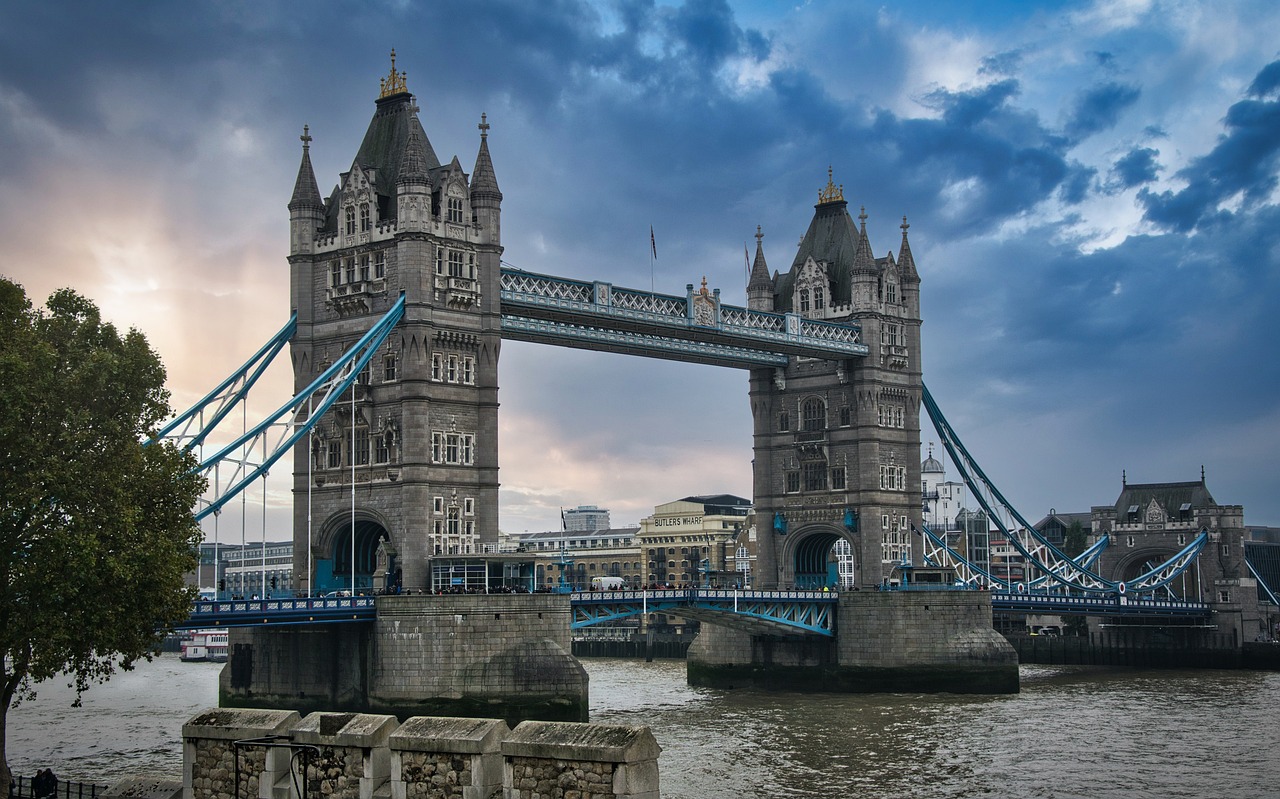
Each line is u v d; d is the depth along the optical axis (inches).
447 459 4938.5
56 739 4279.0
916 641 6023.6
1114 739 4343.0
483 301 5064.0
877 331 6688.0
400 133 5196.9
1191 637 7834.6
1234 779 3649.1
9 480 3073.3
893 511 6707.7
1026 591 7185.0
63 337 3299.7
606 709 5275.6
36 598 3026.6
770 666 6353.3
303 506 5088.6
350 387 4972.9
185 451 3700.8
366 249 5009.8
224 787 2139.5
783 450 6889.8
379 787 2031.3
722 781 3602.4
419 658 4416.8
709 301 5944.9
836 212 7027.6
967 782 3602.4
